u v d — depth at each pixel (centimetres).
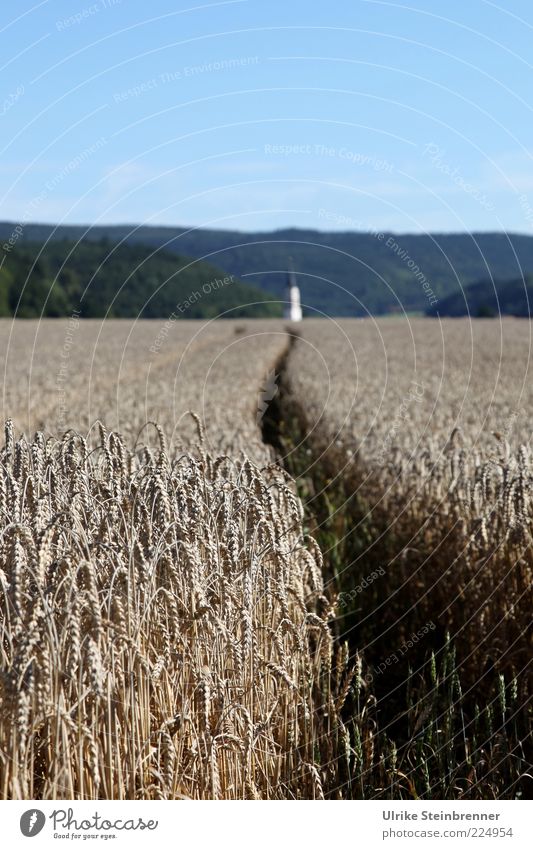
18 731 271
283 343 3709
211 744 310
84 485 402
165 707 334
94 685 265
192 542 364
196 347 3378
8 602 293
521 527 521
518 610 522
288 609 395
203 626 341
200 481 419
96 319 5516
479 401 1345
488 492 603
